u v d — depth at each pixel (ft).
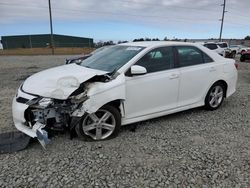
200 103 19.40
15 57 105.91
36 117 13.42
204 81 19.07
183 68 17.79
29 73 44.39
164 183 10.87
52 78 14.24
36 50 168.14
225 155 13.28
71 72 15.17
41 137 12.82
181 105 18.10
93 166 12.04
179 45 18.04
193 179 11.17
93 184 10.75
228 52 80.38
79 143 14.20
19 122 13.79
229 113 19.93
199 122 17.85
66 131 15.31
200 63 18.99
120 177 11.24
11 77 38.86
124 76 15.01
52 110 13.34
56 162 12.31
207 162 12.55
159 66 16.71
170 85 17.01
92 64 17.34
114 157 12.87
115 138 15.01
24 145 13.51
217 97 20.52
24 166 11.96
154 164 12.30
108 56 17.46
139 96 15.67
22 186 10.57
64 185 10.66
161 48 17.10
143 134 15.66
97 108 13.75
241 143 14.73
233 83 21.34
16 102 13.91
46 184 10.71
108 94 14.03
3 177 11.12
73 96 13.39
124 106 15.19
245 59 78.48
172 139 15.06
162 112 17.10
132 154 13.20
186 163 12.42
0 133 15.25
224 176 11.42
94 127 14.38
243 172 11.76
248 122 18.10
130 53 16.49
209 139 15.17
